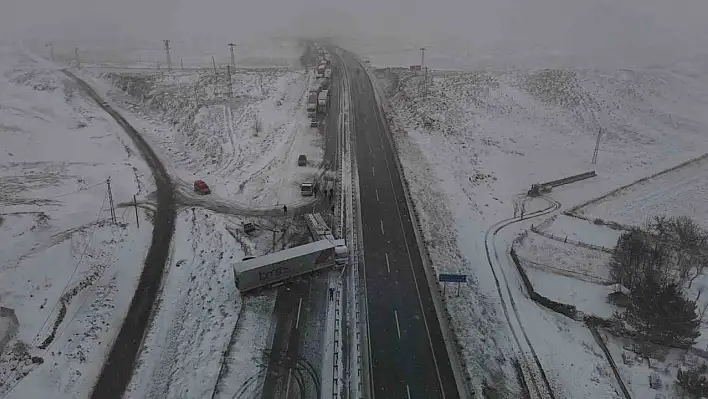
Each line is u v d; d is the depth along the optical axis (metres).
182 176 75.06
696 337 41.88
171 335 43.41
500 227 62.47
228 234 57.53
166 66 144.50
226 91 108.06
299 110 100.19
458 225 61.72
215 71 123.38
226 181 72.38
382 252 54.59
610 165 85.19
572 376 39.66
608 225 64.50
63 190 67.94
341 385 37.88
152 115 105.25
